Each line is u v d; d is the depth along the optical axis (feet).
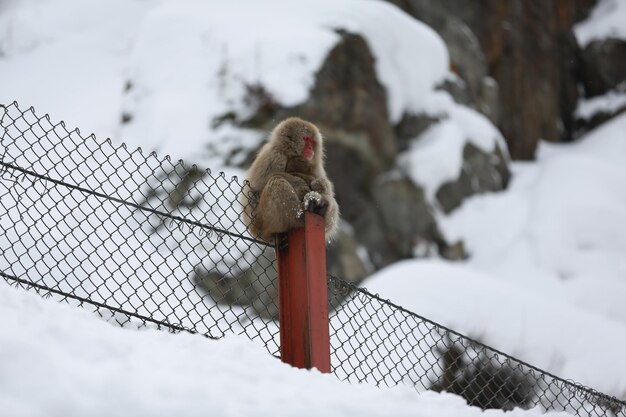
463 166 121.70
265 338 50.34
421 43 124.47
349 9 119.24
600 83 155.33
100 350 25.96
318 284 33.12
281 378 27.91
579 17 162.20
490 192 125.49
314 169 43.14
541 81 150.10
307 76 107.55
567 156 137.69
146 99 107.24
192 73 108.58
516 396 56.49
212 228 33.71
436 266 75.66
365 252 107.34
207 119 101.96
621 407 39.81
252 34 111.55
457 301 71.41
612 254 117.91
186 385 24.68
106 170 81.00
